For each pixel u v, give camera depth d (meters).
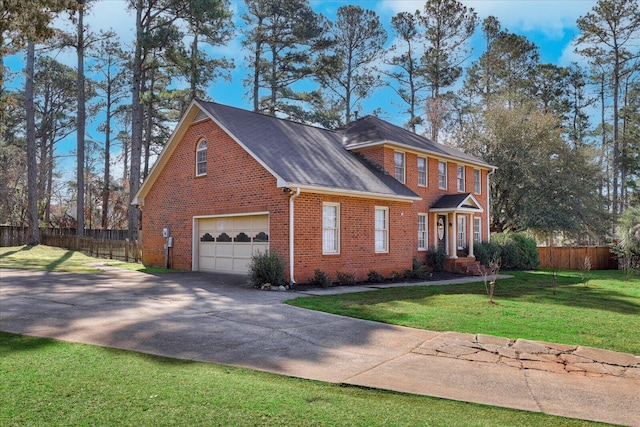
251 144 16.11
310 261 15.01
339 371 5.84
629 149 44.34
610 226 30.92
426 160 22.77
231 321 8.73
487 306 11.08
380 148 20.11
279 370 5.80
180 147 19.75
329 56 35.31
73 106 46.44
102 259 24.67
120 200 48.72
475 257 23.19
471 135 32.97
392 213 18.44
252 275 14.12
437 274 20.59
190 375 5.44
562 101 44.75
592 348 7.22
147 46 25.67
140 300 11.06
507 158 30.44
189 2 26.23
